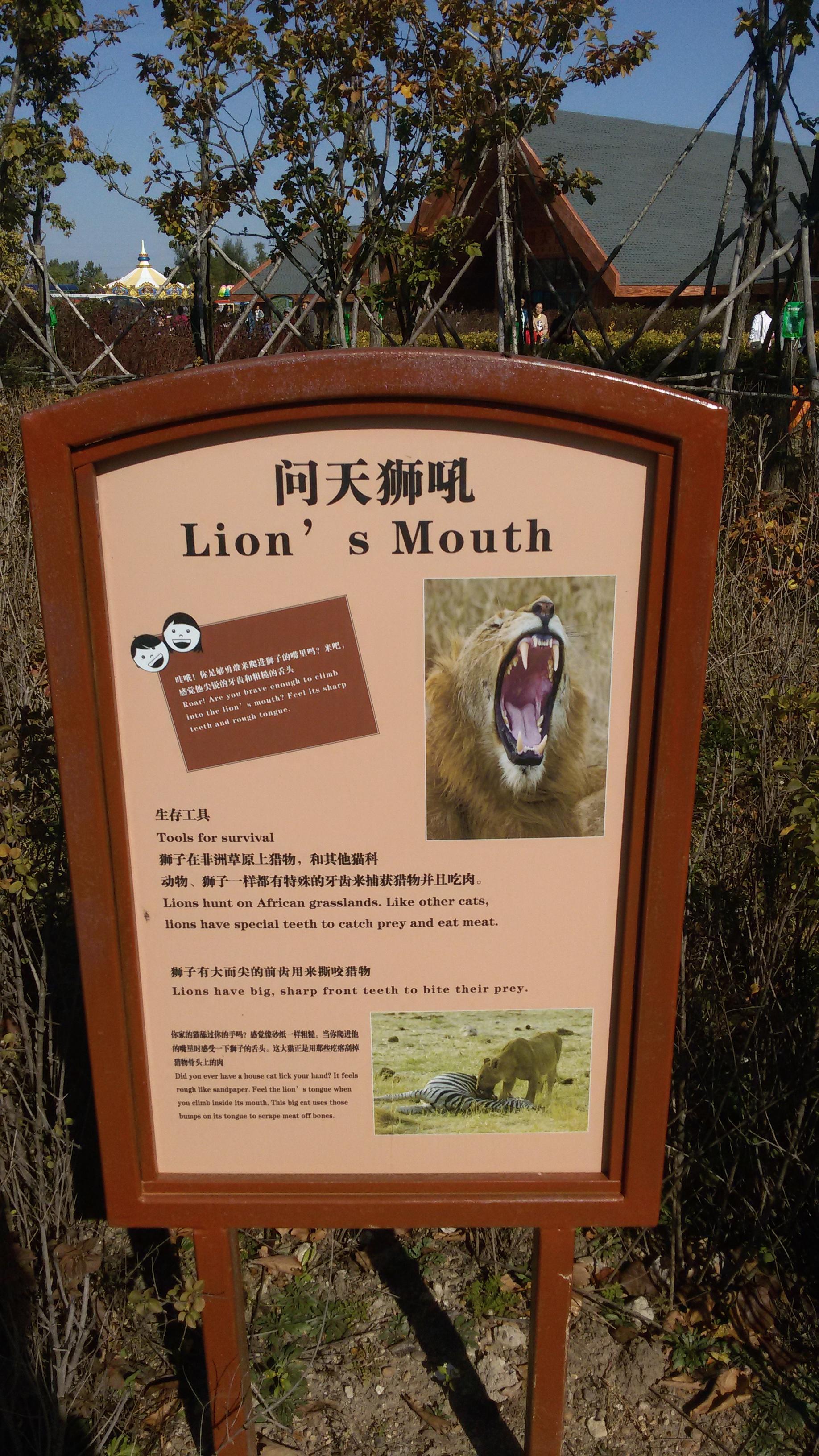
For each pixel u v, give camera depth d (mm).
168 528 1720
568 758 1813
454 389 1630
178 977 1928
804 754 2838
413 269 7625
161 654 1771
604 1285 2717
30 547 4625
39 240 10836
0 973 2617
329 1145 2016
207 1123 2008
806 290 6750
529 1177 2014
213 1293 2084
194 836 1854
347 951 1908
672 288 14945
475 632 1757
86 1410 2410
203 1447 2342
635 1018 1915
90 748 1783
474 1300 2688
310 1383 2494
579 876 1870
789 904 2664
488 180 8695
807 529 5543
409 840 1851
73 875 1837
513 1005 1938
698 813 3477
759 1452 2324
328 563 1730
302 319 8414
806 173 7301
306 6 6938
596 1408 2434
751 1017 2812
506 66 7121
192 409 1645
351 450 1682
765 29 7004
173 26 7234
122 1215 2023
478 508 1705
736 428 7316
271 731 1804
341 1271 2799
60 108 10367
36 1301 2461
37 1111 2576
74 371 12094
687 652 1731
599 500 1701
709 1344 2561
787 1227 2688
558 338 8906
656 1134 1964
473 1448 2355
